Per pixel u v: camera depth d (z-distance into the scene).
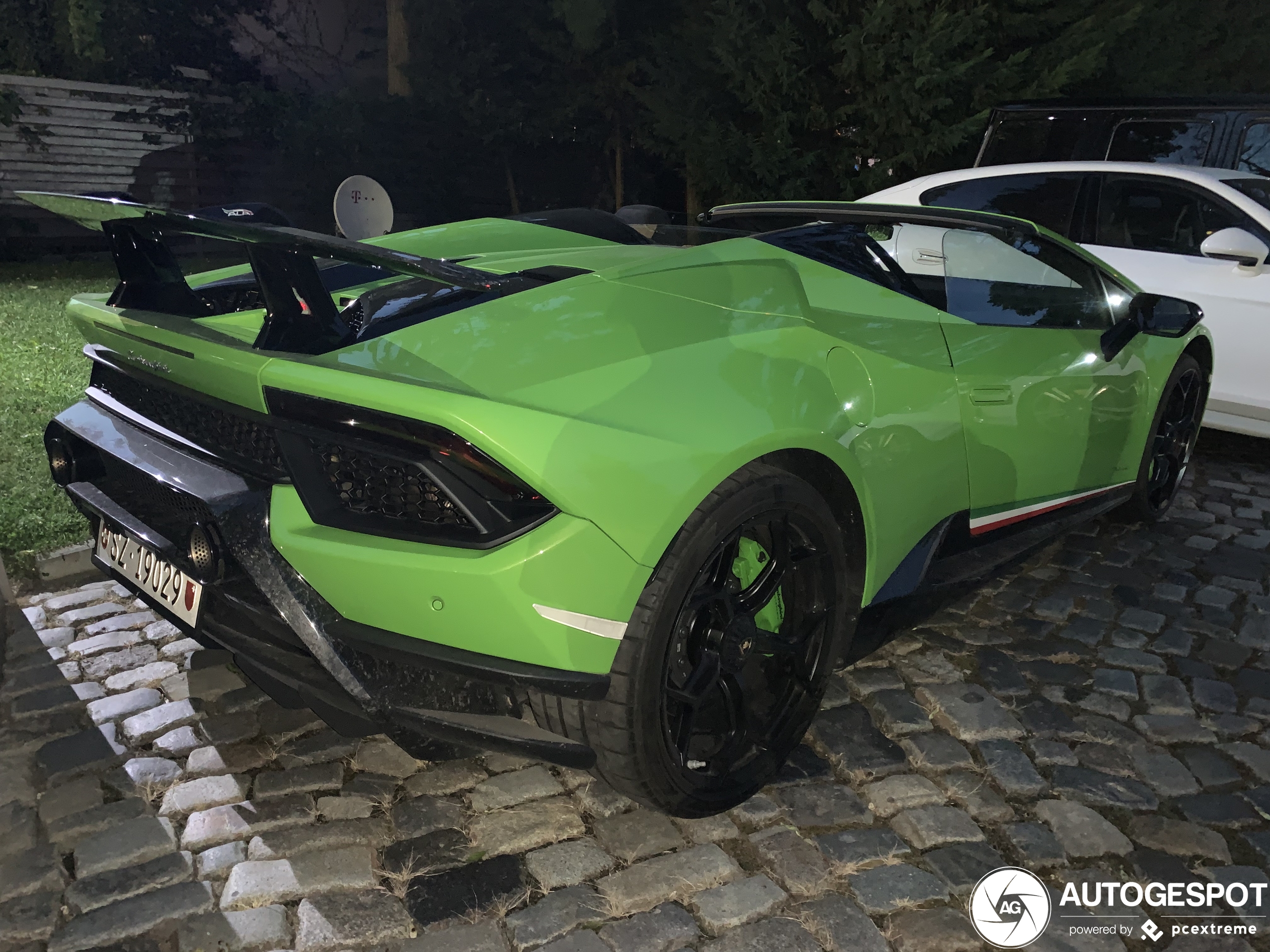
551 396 1.77
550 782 2.21
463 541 1.69
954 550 2.74
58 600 2.99
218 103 12.54
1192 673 2.80
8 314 6.94
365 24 15.98
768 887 1.91
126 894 1.85
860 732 2.44
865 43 9.12
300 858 1.95
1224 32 11.31
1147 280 4.89
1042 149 6.30
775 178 9.96
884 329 2.41
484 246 2.84
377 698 1.78
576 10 11.49
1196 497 4.38
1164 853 2.05
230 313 2.41
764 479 1.91
